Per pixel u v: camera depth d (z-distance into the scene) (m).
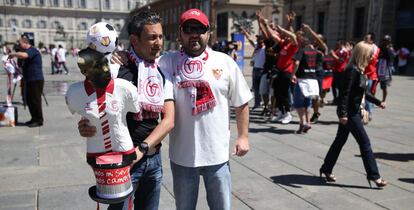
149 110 2.34
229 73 2.64
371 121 8.70
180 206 2.75
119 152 2.18
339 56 10.73
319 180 4.71
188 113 2.56
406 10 30.47
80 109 2.12
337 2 35.56
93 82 2.07
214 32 17.92
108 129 2.14
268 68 8.77
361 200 4.13
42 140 6.37
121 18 87.25
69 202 3.93
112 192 2.14
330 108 10.53
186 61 2.56
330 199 4.15
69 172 4.80
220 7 17.22
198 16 2.48
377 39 31.27
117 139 2.17
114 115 2.13
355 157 5.69
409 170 5.18
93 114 2.10
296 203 4.03
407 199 4.18
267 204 4.00
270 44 8.62
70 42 76.38
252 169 5.09
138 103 2.22
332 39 36.53
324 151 6.02
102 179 2.13
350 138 6.86
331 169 4.61
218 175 2.66
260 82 9.06
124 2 86.75
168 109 2.43
